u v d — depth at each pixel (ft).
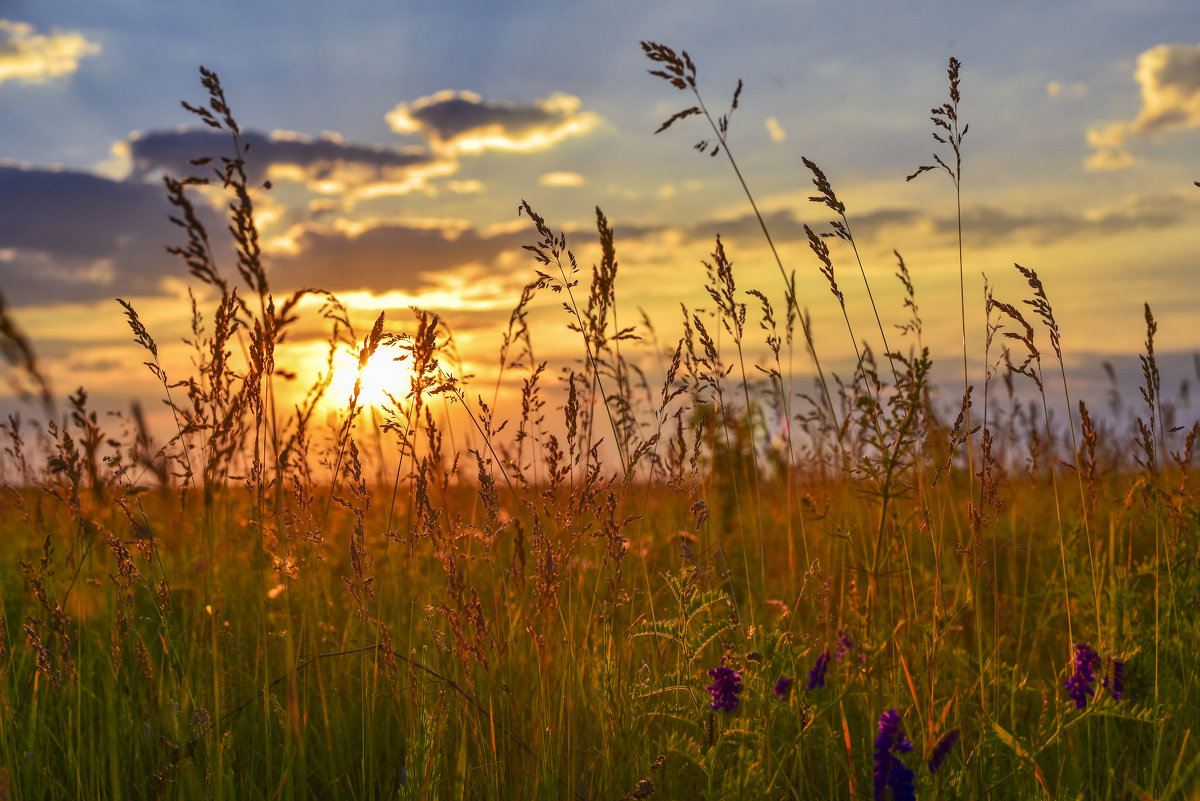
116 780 7.90
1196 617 9.70
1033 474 10.83
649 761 8.45
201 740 8.16
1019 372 9.66
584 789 8.11
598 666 8.83
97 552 11.16
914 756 7.75
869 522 12.07
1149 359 9.91
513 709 8.89
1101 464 15.20
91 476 8.52
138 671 9.72
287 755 8.04
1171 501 10.23
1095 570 10.80
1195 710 8.93
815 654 8.77
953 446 8.97
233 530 11.09
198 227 8.08
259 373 8.03
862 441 10.20
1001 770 8.41
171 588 10.14
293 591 10.80
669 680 8.27
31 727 8.62
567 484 9.40
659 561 12.92
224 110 7.52
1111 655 8.44
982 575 11.70
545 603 8.00
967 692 9.00
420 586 11.60
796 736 8.22
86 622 10.43
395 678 8.70
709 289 10.56
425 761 7.33
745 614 10.72
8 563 13.25
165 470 9.18
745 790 7.02
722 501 14.74
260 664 10.32
